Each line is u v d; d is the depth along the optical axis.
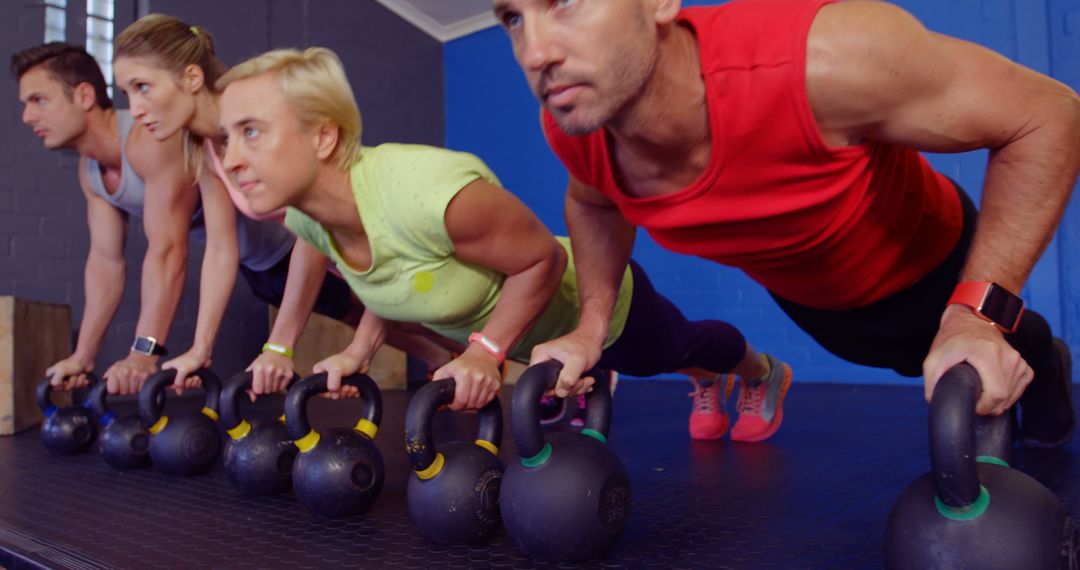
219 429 1.79
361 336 1.53
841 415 2.72
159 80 1.79
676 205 1.10
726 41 0.96
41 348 2.95
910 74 0.89
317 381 1.33
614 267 1.31
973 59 0.90
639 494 1.45
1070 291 3.76
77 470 1.85
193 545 1.17
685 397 3.61
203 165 1.91
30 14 4.07
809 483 1.54
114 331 4.22
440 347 2.92
